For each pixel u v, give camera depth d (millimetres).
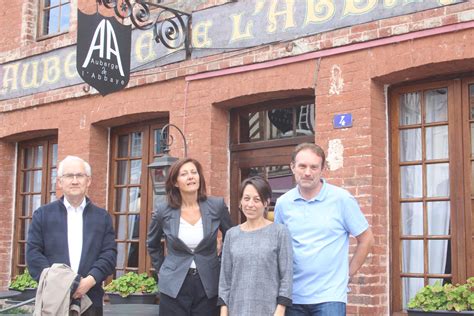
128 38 7293
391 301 6004
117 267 8422
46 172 9414
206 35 7344
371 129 5996
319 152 4125
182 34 7539
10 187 9789
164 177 6211
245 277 4051
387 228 6082
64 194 4656
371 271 5824
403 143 6191
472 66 5688
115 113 8203
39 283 4285
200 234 4512
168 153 6930
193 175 4559
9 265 9695
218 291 4305
